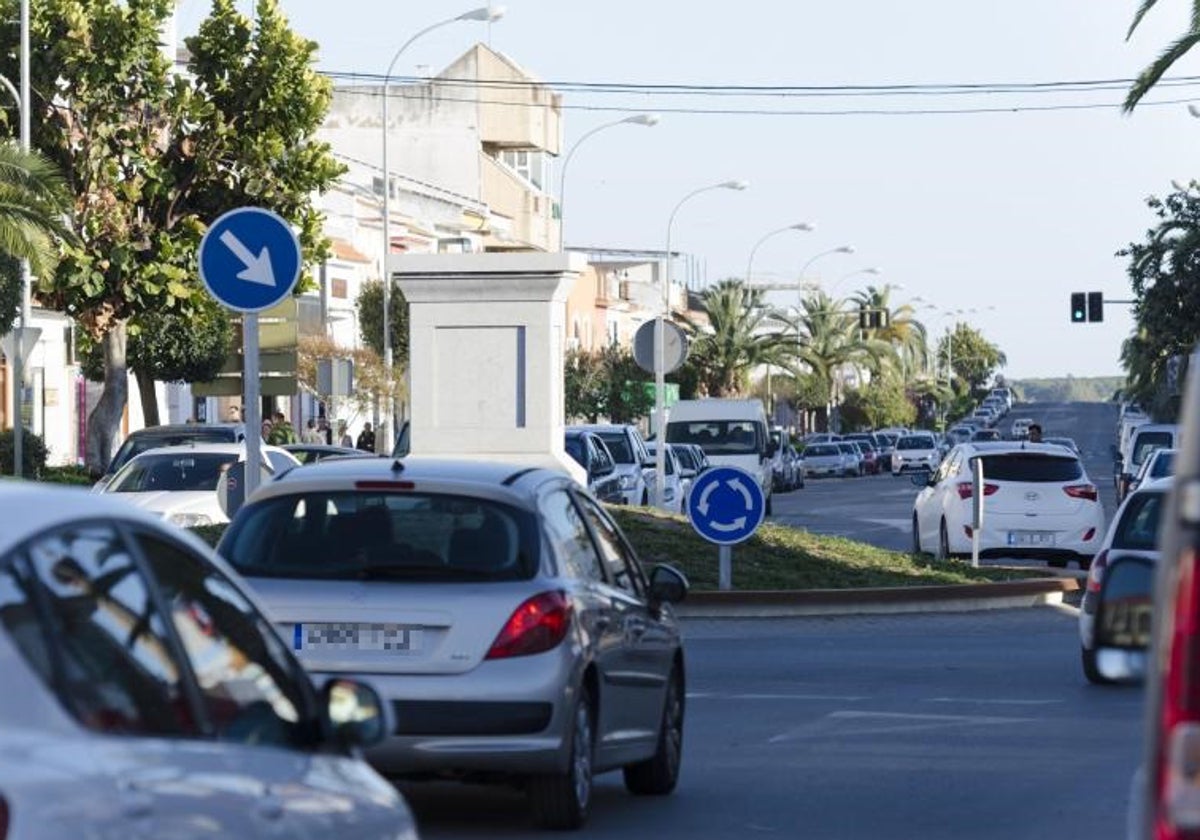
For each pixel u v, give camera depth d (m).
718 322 178.38
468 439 48.97
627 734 21.16
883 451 186.50
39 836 7.25
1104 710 29.05
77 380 96.81
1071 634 40.78
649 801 22.02
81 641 8.16
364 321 119.94
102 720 8.07
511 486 20.16
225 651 9.48
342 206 129.00
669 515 52.41
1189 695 7.77
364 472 20.31
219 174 75.94
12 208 62.19
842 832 20.00
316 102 76.50
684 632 40.75
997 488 55.62
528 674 19.05
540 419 48.75
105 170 73.44
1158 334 115.94
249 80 75.62
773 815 21.00
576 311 180.75
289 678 10.13
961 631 41.38
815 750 25.42
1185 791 7.77
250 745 9.24
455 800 22.22
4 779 7.18
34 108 73.12
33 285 75.31
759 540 49.62
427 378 49.09
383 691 19.06
